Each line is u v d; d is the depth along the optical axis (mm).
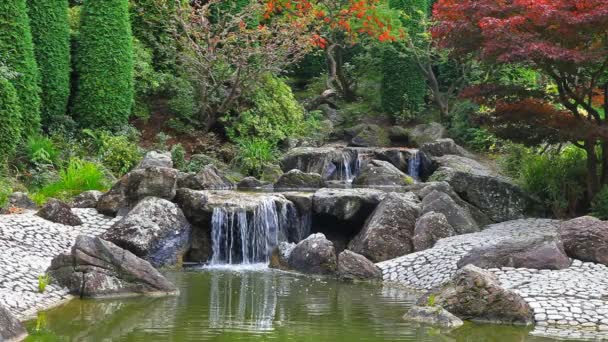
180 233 13508
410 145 24141
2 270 10234
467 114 24344
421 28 25859
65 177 15711
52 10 18188
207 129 20797
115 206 14195
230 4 21688
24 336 8141
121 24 18938
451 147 21969
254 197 14742
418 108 26141
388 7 26516
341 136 24531
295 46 21203
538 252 11031
